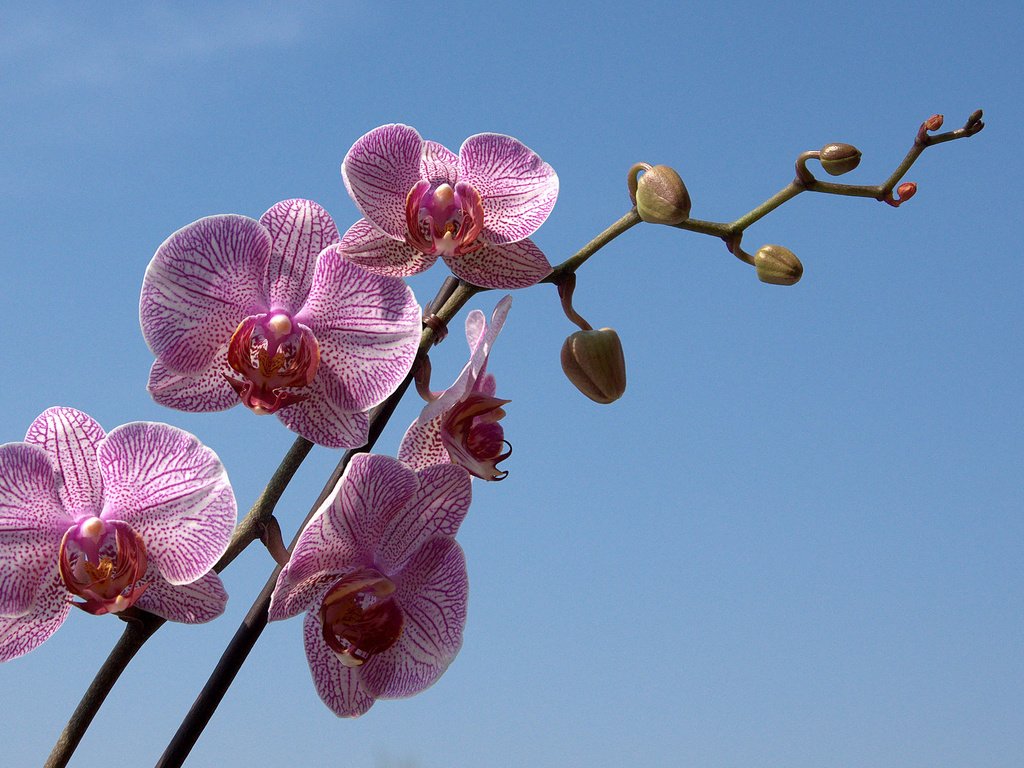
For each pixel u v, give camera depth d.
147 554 1.00
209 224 1.01
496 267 1.03
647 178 1.03
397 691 1.03
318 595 1.02
